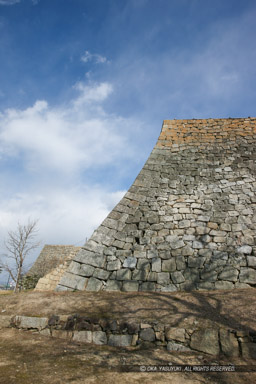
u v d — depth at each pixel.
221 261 7.65
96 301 6.69
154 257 8.05
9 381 3.59
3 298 7.36
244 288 7.03
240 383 3.78
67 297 7.08
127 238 8.60
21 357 4.54
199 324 5.27
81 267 8.12
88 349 5.06
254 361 4.42
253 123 11.41
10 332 5.88
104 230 8.79
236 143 10.84
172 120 12.10
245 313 5.42
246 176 9.65
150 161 10.68
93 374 3.97
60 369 4.09
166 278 7.58
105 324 5.57
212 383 3.79
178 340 5.06
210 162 10.37
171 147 11.13
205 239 8.19
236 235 8.12
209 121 11.80
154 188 9.78
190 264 7.73
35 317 6.12
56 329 5.79
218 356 4.65
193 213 8.88
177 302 6.36
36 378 3.74
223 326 5.10
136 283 7.63
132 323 5.48
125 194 9.67
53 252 26.08
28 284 21.33
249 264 7.44
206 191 9.45
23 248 18.83
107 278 7.86
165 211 9.07
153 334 5.25
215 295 6.62
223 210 8.78
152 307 6.16
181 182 9.87
